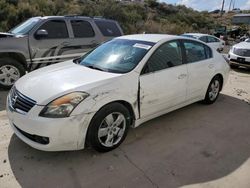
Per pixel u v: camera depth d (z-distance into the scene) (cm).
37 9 1944
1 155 336
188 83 457
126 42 436
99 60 411
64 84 327
